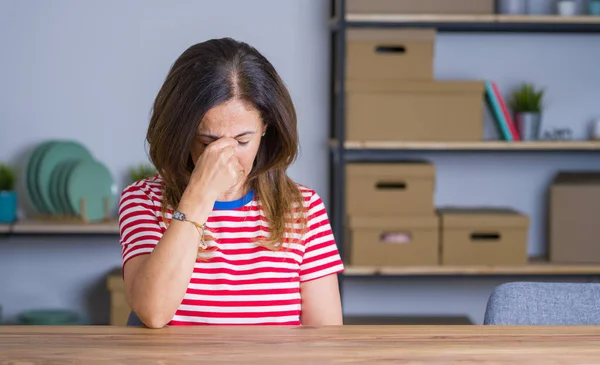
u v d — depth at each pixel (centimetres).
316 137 368
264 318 164
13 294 371
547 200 373
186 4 362
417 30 333
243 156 154
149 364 117
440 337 135
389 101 334
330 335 135
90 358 120
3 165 350
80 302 373
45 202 348
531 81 368
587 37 367
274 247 166
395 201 338
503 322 163
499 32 366
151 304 143
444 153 367
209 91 149
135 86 364
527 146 337
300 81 366
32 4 360
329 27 356
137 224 163
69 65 362
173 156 153
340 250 338
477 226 338
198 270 163
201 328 140
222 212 167
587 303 165
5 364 117
